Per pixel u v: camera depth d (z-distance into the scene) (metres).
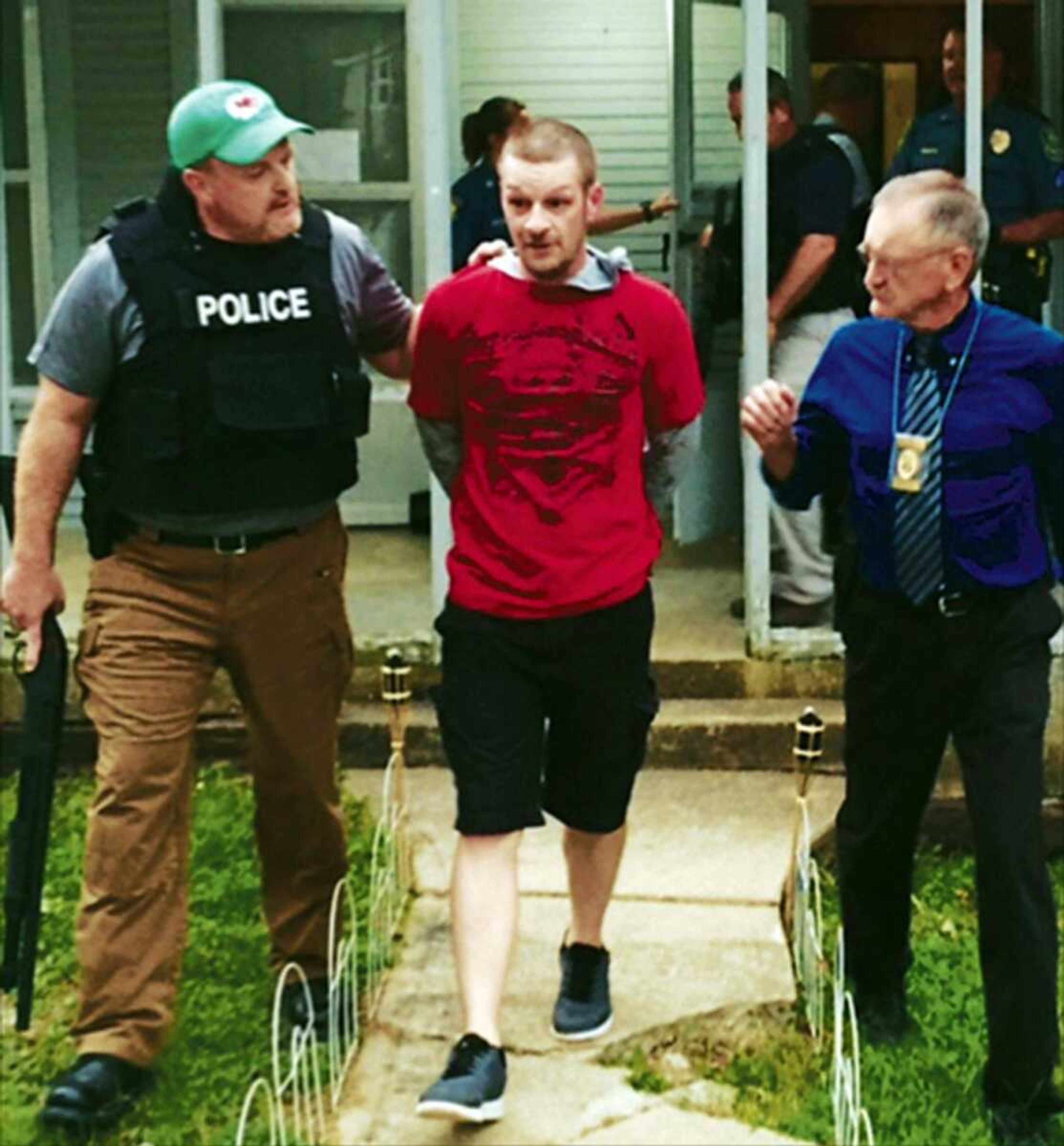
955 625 3.67
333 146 6.70
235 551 3.76
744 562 6.62
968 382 3.61
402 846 4.77
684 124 7.05
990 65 6.11
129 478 3.72
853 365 3.72
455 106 7.79
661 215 6.91
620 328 3.69
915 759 3.82
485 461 3.74
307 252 3.73
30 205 7.09
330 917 4.09
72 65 7.12
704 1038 4.16
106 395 3.73
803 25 7.27
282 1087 3.62
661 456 3.91
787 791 5.53
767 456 3.80
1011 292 6.06
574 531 3.71
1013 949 3.62
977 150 5.80
